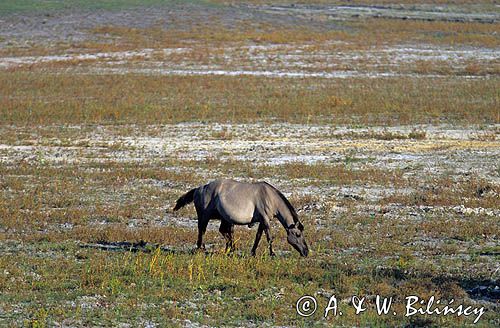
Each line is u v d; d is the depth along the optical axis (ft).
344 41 587.27
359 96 378.12
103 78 437.58
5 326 109.19
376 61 501.97
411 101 362.33
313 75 457.27
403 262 142.61
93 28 625.00
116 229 169.07
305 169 234.38
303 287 128.88
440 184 216.54
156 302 121.08
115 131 302.25
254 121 320.70
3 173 232.94
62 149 270.46
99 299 122.21
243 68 480.23
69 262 143.43
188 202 149.18
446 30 653.30
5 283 128.67
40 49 545.03
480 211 187.01
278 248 156.25
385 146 272.92
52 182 222.48
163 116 330.34
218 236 165.17
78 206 196.95
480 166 241.96
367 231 169.48
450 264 142.82
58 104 356.18
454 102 358.64
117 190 213.66
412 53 532.32
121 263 142.31
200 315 115.65
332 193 208.23
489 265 142.00
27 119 323.78
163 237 163.12
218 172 234.38
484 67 481.05
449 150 265.75
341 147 271.69
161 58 510.99
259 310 116.98
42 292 125.39
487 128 304.09
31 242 161.38
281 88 404.57
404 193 207.21
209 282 130.52
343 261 144.77
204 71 469.98
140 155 261.24
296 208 190.90
